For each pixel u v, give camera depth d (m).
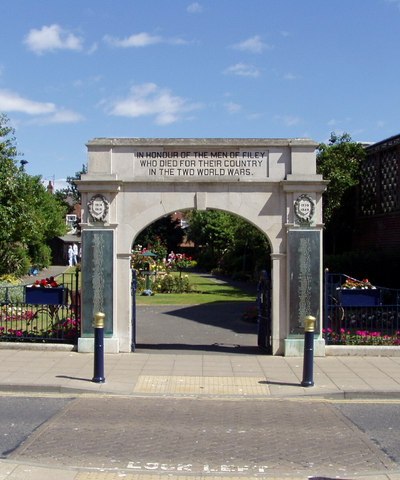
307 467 7.09
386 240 20.81
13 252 32.72
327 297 13.78
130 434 8.27
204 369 12.36
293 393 10.62
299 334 13.54
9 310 17.38
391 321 15.15
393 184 20.47
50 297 14.24
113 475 6.75
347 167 22.45
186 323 19.94
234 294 30.59
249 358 13.45
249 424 8.84
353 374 11.94
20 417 9.07
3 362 12.57
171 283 32.00
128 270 13.67
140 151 13.69
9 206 25.44
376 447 7.82
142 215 13.60
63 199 85.94
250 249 40.47
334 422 9.01
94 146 13.66
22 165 28.77
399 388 10.82
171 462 7.20
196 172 13.67
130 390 10.78
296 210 13.44
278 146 13.61
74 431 8.38
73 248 56.88
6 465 6.96
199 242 57.62
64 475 6.71
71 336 14.04
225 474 6.85
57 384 10.85
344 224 23.44
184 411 9.55
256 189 13.61
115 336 13.69
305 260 13.46
